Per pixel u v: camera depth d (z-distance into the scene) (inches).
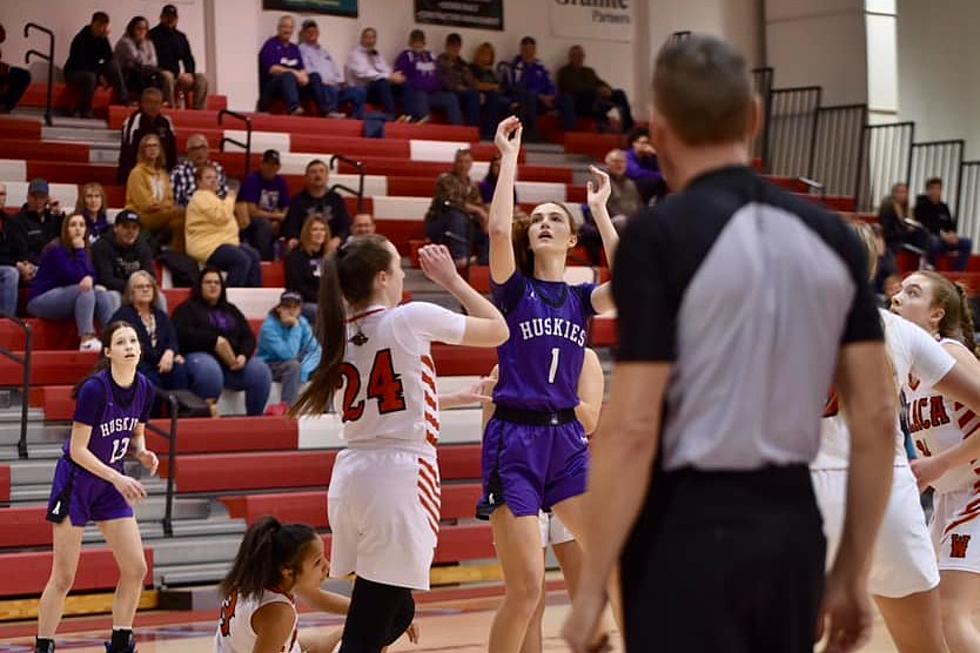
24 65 948.6
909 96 1153.4
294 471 620.7
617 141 1084.5
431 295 813.9
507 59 1127.0
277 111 1000.2
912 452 589.9
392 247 291.0
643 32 1178.0
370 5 1069.1
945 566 287.3
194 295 661.9
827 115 1156.5
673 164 158.4
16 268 691.4
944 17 1130.7
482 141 1058.7
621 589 155.1
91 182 815.7
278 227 811.4
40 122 880.9
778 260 149.7
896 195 1005.2
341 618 515.2
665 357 147.3
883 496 154.9
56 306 666.8
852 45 1149.1
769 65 1195.3
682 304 148.3
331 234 794.8
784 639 150.8
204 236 746.2
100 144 871.7
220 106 981.2
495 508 308.0
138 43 928.9
